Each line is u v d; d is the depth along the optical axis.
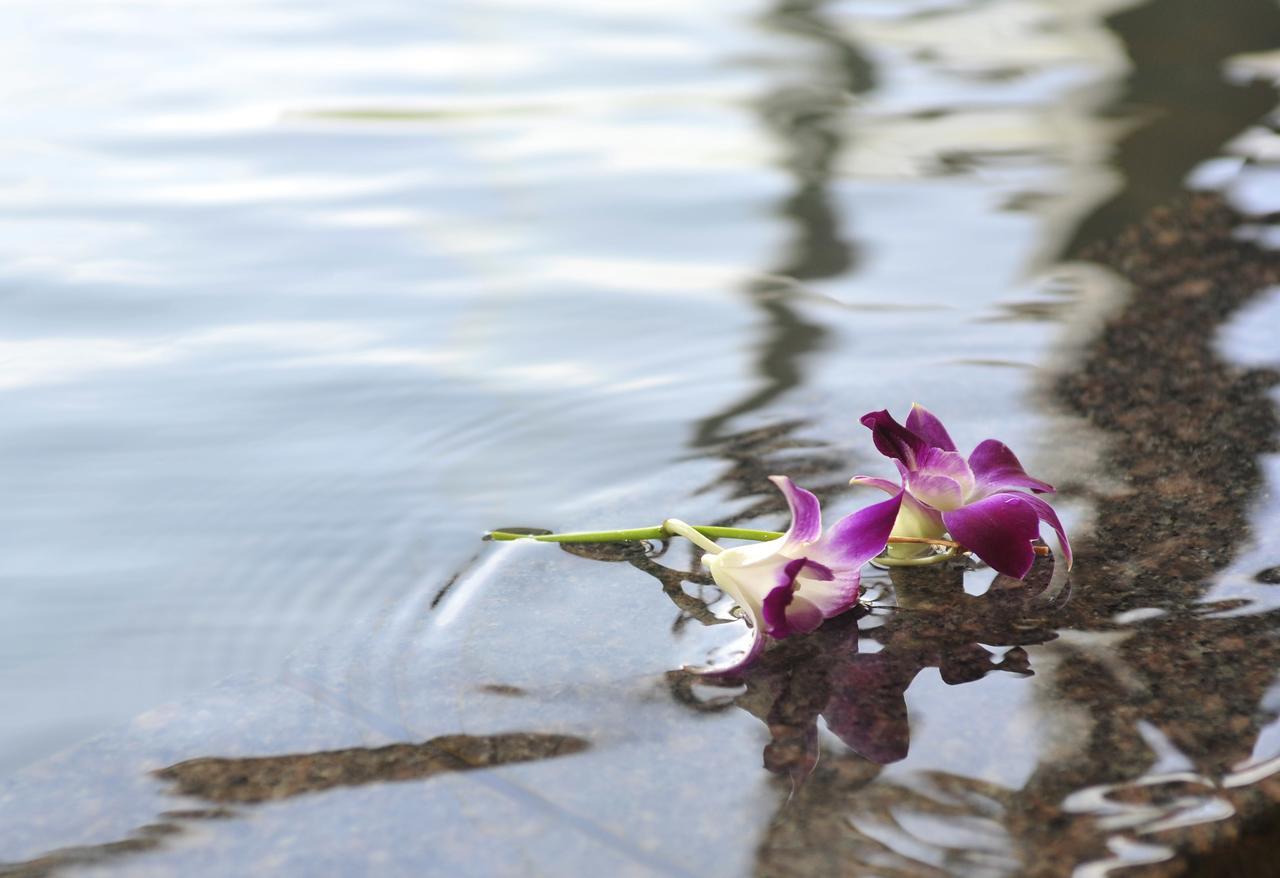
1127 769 0.94
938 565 1.03
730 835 0.93
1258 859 0.93
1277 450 1.09
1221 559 1.02
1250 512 1.05
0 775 1.01
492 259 1.43
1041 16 2.55
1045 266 1.33
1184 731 0.96
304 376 1.25
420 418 1.21
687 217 1.56
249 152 1.78
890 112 1.96
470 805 0.95
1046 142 1.78
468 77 2.15
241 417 1.21
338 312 1.31
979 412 1.14
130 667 1.06
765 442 1.13
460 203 1.60
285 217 1.55
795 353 1.25
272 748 0.97
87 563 1.11
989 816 0.93
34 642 1.07
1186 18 2.45
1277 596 1.00
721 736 0.96
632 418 1.20
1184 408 1.13
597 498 1.13
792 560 0.98
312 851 0.94
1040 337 1.23
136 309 1.31
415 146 1.81
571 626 1.01
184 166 1.73
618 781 0.95
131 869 0.94
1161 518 1.05
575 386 1.23
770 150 1.79
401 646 1.01
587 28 2.48
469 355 1.26
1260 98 1.92
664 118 1.94
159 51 2.31
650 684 0.98
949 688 0.97
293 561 1.11
